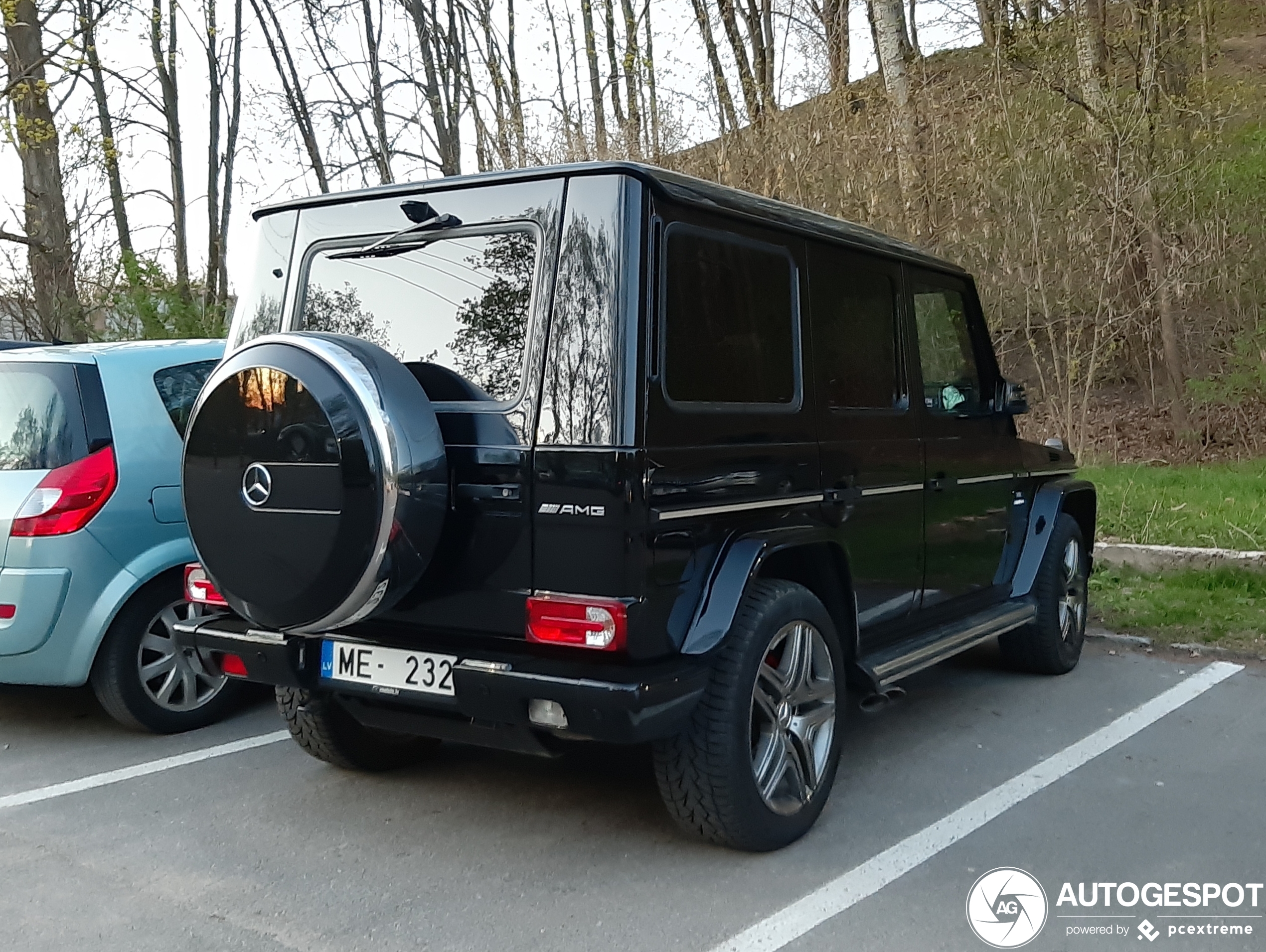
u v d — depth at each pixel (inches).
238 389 133.3
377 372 130.3
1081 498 242.4
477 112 602.9
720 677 133.7
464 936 124.2
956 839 148.3
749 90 508.7
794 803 146.3
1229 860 141.2
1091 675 229.5
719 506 135.3
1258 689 214.5
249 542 133.3
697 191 140.0
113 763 187.2
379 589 127.7
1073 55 472.7
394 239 146.8
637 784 172.6
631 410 124.6
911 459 179.9
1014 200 446.6
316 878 139.9
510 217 137.3
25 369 200.5
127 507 194.2
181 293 631.8
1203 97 487.8
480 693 126.6
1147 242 469.7
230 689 211.6
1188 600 269.3
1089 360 478.3
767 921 126.3
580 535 125.5
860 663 162.6
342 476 125.6
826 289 165.6
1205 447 474.3
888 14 452.4
